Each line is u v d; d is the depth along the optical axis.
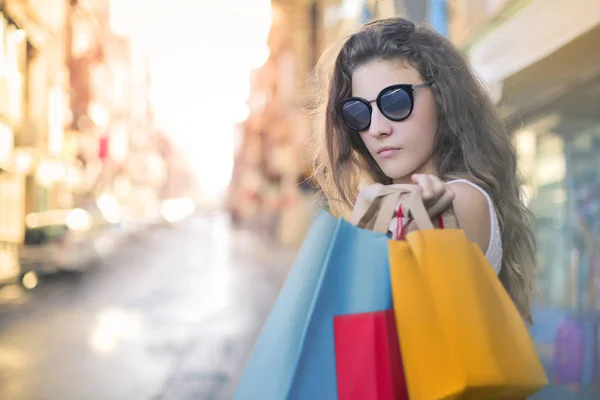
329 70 1.40
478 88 1.34
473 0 7.43
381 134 1.24
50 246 15.18
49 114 19.11
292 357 0.97
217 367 6.59
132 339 8.30
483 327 0.95
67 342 8.16
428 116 1.25
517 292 1.35
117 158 36.09
